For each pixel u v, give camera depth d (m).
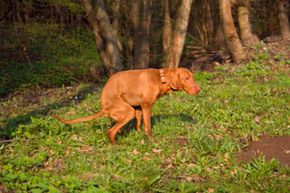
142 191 6.39
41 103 12.20
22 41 18.98
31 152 7.79
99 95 11.98
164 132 8.38
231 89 11.71
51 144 7.93
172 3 17.58
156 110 9.95
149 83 7.62
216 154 7.52
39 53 18.91
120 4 17.17
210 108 9.91
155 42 18.39
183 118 9.30
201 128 8.47
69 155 7.55
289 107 10.14
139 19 14.70
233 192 6.38
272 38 18.97
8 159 7.27
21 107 11.99
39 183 6.33
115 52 14.37
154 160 7.25
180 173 6.91
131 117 7.78
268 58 15.29
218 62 16.05
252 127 8.70
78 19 20.53
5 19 20.00
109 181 6.58
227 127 8.85
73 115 9.90
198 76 13.28
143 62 14.88
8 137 8.69
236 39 14.94
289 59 15.27
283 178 6.76
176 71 7.59
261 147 7.84
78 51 19.55
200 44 19.02
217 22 18.77
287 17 18.83
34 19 20.14
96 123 9.05
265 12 22.14
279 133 8.45
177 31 14.12
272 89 11.75
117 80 7.76
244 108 9.91
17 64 17.72
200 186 6.52
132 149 7.69
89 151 7.72
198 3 19.78
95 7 14.10
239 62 15.12
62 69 16.78
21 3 19.89
